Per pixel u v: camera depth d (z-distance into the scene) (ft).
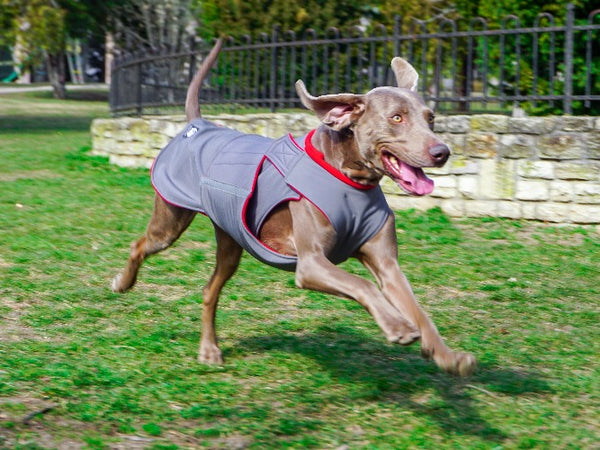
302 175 13.67
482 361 16.93
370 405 14.49
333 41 34.88
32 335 17.90
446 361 12.03
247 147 15.43
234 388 15.11
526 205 30.35
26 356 16.35
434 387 15.43
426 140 12.79
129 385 15.10
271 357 16.93
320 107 13.48
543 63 35.60
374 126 13.14
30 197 34.71
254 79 38.52
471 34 31.83
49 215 31.04
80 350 16.96
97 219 30.40
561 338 18.37
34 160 46.65
